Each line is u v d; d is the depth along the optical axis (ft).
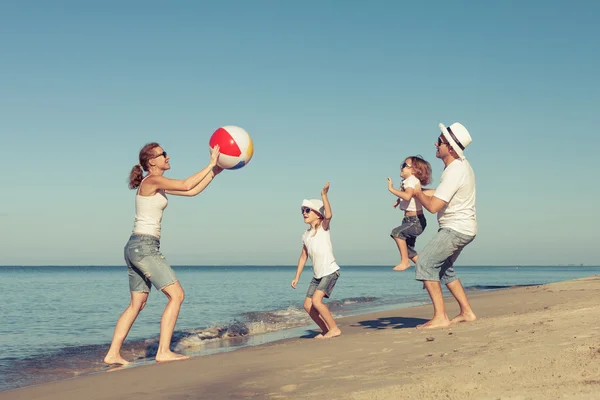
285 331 30.14
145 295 20.98
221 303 55.16
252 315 39.11
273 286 103.04
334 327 22.94
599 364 10.21
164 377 15.28
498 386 9.73
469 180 19.47
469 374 10.93
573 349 11.71
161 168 20.61
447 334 17.37
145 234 19.81
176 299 19.70
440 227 20.15
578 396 8.45
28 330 34.47
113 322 39.01
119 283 128.16
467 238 19.69
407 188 20.49
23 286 108.58
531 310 26.07
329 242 23.32
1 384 17.61
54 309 50.14
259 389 12.23
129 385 14.52
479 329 17.61
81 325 37.22
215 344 25.82
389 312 35.01
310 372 13.64
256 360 16.70
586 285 45.39
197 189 21.24
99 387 14.60
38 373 19.45
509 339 14.60
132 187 20.38
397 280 140.77
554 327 15.51
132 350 24.68
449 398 9.35
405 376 11.59
